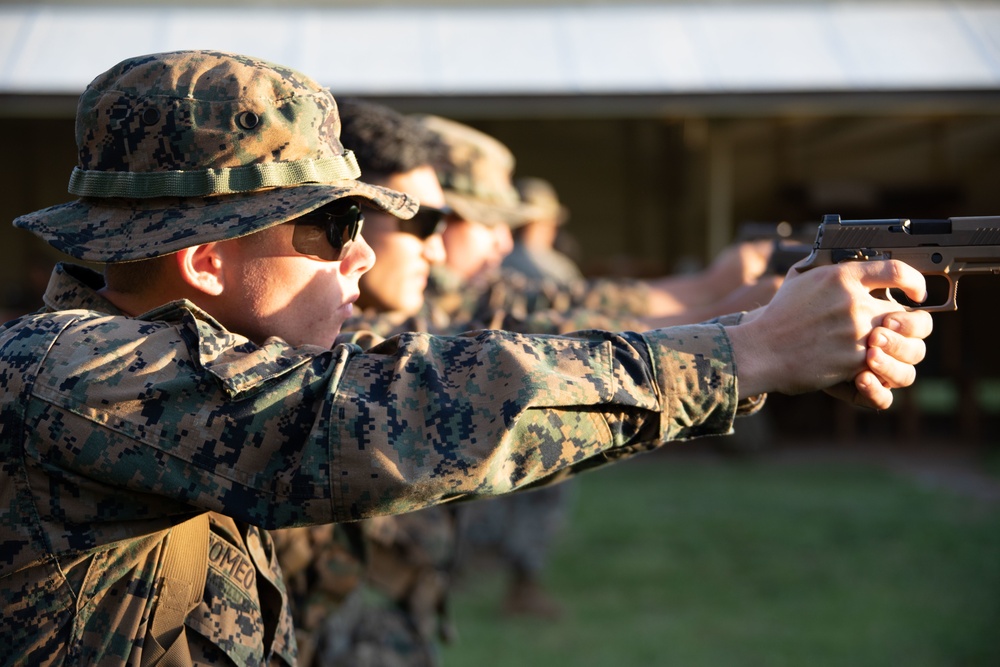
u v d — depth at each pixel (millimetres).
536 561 6270
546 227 6543
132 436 1461
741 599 6504
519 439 1487
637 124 14109
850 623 5977
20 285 12672
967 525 8438
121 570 1543
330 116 1666
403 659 3100
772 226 3439
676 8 11656
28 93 9734
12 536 1510
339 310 1713
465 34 11039
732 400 1556
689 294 3410
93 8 11000
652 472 11172
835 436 13445
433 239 2688
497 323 2637
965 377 13656
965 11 11602
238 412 1466
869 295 1596
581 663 5332
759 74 10602
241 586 1661
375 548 3037
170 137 1562
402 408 1471
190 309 1575
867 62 10812
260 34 10828
